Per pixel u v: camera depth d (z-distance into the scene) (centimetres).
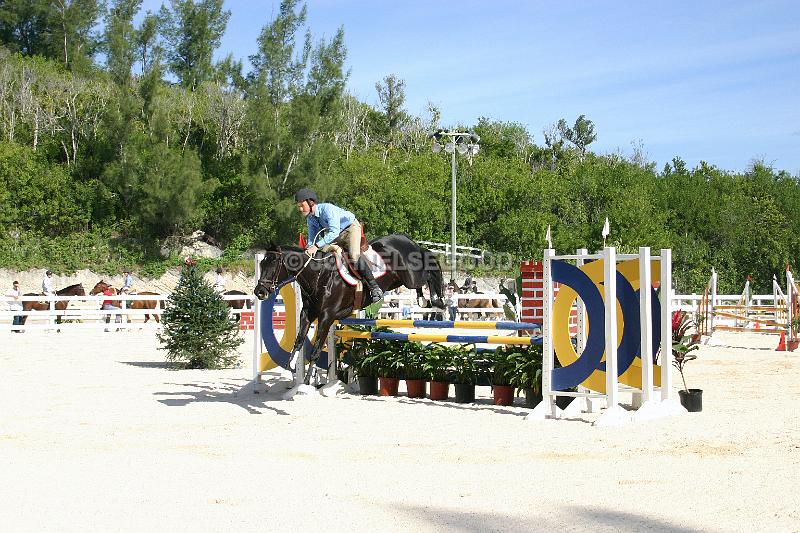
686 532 430
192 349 1329
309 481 562
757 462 605
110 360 1472
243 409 916
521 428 787
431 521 455
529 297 1077
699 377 1169
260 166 4600
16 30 6450
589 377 841
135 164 4309
